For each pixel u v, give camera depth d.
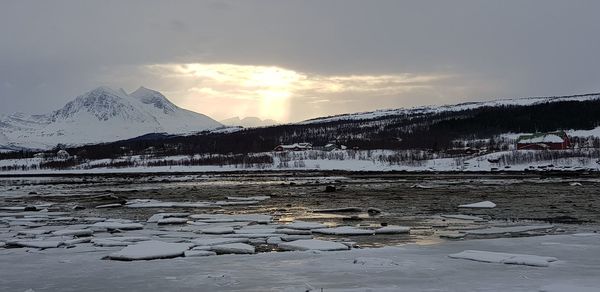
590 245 15.59
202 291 10.22
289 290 10.13
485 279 10.97
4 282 11.29
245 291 10.13
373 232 19.84
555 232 20.02
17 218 27.25
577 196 38.59
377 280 10.92
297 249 15.92
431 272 11.69
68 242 17.80
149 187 59.91
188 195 45.91
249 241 18.08
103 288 10.64
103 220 25.97
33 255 15.00
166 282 11.02
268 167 120.75
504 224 22.91
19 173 121.69
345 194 43.88
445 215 26.89
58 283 11.12
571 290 9.79
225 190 52.03
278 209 31.75
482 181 63.62
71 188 60.03
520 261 12.70
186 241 17.98
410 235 19.45
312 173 101.25
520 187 50.12
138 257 14.14
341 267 12.33
